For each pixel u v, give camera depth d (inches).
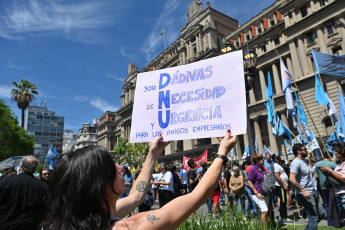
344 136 460.4
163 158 1760.6
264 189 214.1
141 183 70.4
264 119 1483.8
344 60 397.1
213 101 82.4
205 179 48.9
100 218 37.1
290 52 1263.5
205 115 82.2
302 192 184.4
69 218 36.4
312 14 1151.0
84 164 39.2
